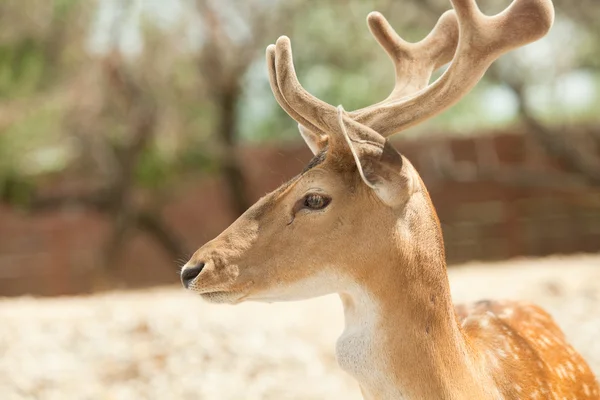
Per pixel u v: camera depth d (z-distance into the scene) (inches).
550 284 369.7
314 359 279.3
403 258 121.6
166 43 727.1
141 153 747.4
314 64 786.2
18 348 285.3
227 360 274.8
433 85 125.7
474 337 146.3
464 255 756.0
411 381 120.6
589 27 660.1
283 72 124.6
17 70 705.6
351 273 123.5
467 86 125.0
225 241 126.9
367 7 690.8
